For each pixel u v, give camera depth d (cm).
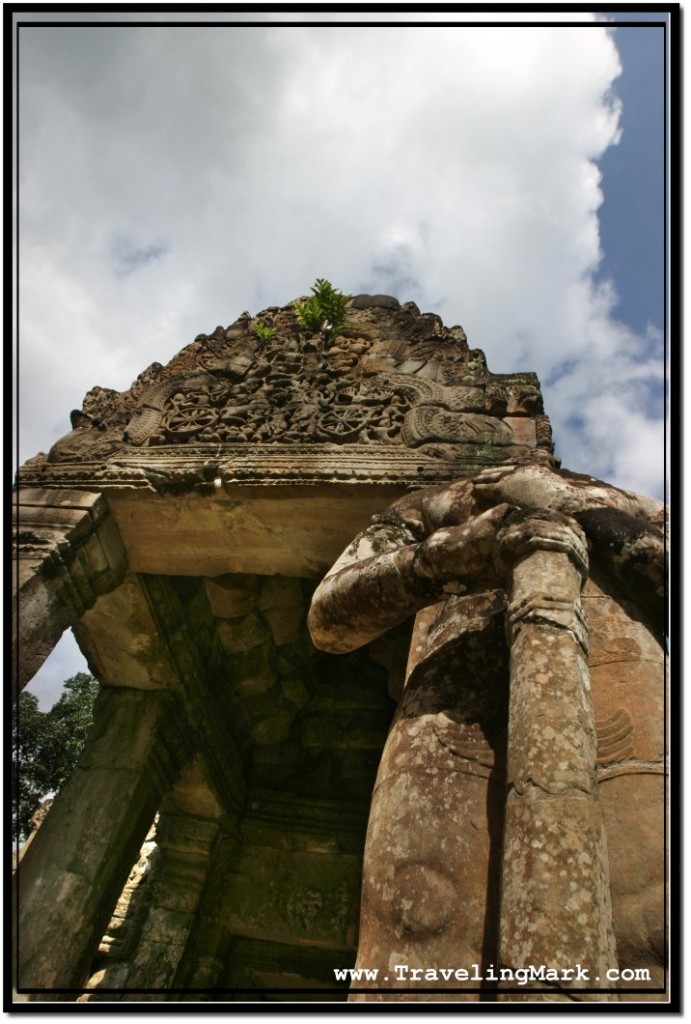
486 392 766
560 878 247
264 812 1040
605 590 397
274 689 1046
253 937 962
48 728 1144
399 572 382
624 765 326
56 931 649
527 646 313
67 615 693
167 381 873
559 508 409
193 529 741
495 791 332
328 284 932
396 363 847
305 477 679
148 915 933
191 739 907
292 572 764
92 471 750
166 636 847
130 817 762
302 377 836
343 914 944
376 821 347
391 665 974
